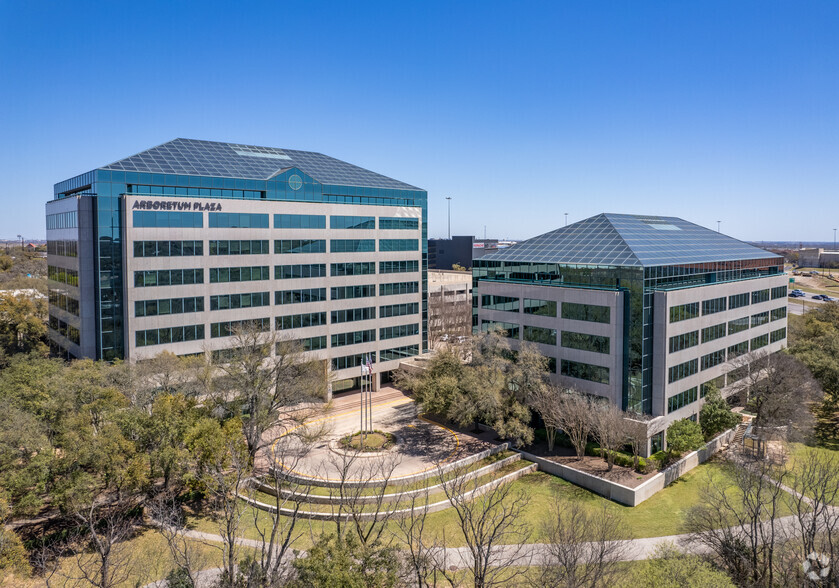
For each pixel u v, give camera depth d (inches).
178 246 2743.6
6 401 1844.2
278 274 3095.5
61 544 1695.4
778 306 3447.3
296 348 2687.0
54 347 3213.6
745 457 2389.3
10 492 1551.4
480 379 2496.3
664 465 2316.7
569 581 1277.1
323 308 3302.2
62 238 2933.1
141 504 1914.4
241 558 1651.1
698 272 2760.8
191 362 2460.6
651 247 2743.6
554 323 2711.6
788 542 1589.6
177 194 2896.2
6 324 3528.5
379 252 3565.5
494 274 3093.0
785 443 2605.8
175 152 3169.3
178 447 1876.2
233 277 2928.2
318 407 2834.6
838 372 2726.4
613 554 1608.0
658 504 2084.2
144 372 2261.3
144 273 2652.6
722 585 1289.4
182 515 1927.9
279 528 1855.3
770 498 1975.9
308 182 3348.9
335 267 3344.0
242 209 2942.9
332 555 1248.2
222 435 1893.5
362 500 1980.8
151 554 1674.5
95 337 2706.7
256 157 3506.4
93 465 1695.4
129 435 1863.9
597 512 2004.2
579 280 2650.1
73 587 1477.6
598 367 2527.1
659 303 2422.5
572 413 2333.9
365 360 3528.5
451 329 5152.6
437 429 2802.7
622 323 2458.2
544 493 2169.0
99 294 2630.4
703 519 1749.5
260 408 2284.7
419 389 2687.0
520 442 2437.3
